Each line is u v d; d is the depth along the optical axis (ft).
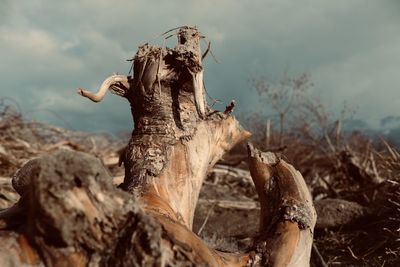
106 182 6.05
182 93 9.80
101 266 6.12
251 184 27.07
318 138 33.45
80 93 9.44
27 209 6.54
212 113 10.38
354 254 16.07
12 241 6.24
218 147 10.24
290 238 8.32
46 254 6.12
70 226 5.90
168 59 9.77
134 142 9.45
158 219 7.19
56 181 5.81
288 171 9.43
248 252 8.29
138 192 8.62
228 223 19.30
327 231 17.98
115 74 9.92
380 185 19.26
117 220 6.11
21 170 7.86
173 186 8.97
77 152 6.06
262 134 36.88
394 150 22.00
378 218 17.67
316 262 14.03
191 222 9.13
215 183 25.89
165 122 9.44
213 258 7.04
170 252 6.64
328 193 22.66
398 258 14.92
